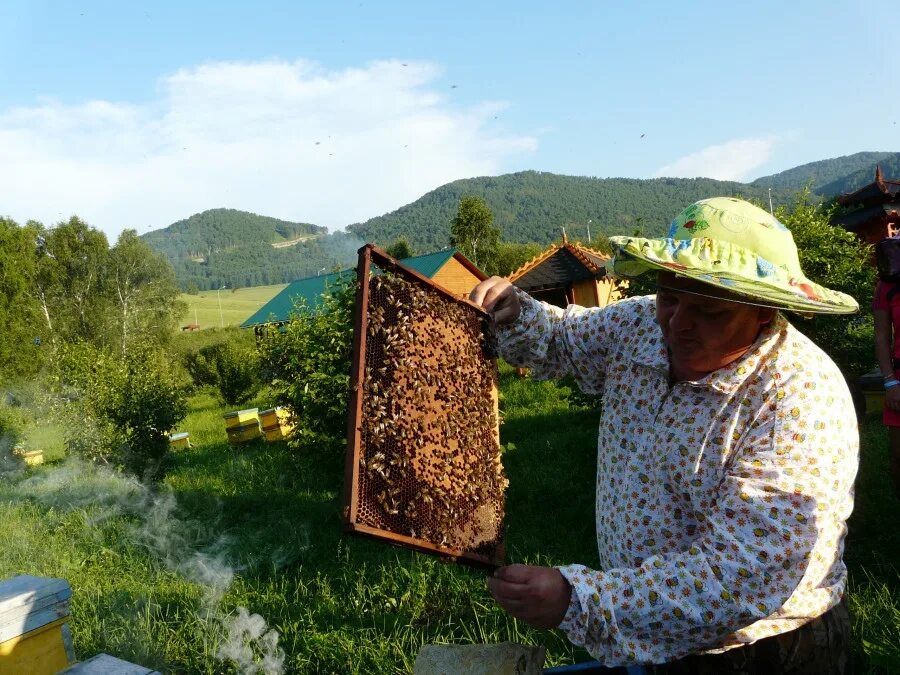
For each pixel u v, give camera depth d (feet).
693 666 6.90
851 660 7.03
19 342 119.03
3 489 42.83
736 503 5.96
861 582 15.28
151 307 183.93
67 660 13.26
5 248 132.87
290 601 19.81
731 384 6.39
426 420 7.29
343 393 30.68
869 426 25.36
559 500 26.25
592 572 6.08
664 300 6.63
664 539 6.89
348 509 6.04
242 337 122.72
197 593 20.92
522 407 47.88
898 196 66.85
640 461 7.10
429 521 6.83
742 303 6.06
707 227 6.54
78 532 30.42
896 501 19.29
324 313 33.06
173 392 45.62
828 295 6.47
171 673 15.84
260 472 40.01
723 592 5.75
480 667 7.29
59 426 47.85
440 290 8.13
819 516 5.84
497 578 6.23
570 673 8.14
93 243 177.17
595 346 8.10
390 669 14.89
